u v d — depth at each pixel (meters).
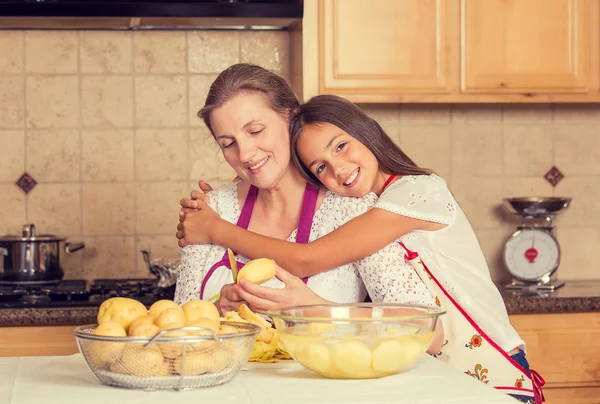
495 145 3.03
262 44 2.93
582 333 2.52
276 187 1.78
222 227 1.76
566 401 2.52
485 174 3.03
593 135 3.06
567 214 3.07
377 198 1.76
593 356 2.52
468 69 2.71
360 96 2.67
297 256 1.65
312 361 1.16
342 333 1.17
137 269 2.91
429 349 1.70
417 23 2.68
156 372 1.09
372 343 1.15
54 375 1.23
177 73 2.91
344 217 1.72
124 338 1.08
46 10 2.53
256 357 1.32
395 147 1.80
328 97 1.75
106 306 1.21
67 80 2.87
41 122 2.87
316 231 1.75
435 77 2.69
